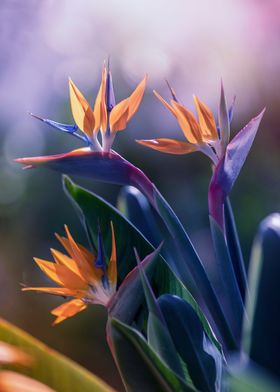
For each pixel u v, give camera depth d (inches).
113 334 71.9
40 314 231.1
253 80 215.3
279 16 209.2
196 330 74.3
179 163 233.5
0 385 69.9
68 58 244.7
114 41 238.5
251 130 76.4
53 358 78.5
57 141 245.9
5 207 244.8
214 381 73.8
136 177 76.9
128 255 79.6
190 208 229.8
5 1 241.4
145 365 72.0
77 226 235.6
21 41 244.4
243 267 78.3
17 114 248.5
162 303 74.4
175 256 81.0
